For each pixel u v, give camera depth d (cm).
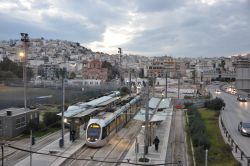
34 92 7956
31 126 3800
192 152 3019
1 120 3566
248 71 4853
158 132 4069
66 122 4175
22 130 3741
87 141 3253
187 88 11788
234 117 5262
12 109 3966
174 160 2812
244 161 2570
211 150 2930
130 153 3047
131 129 4325
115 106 4862
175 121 4962
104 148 3275
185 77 19712
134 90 9756
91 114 4281
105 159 2856
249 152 2903
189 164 2689
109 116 3753
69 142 3419
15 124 3597
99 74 14975
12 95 6938
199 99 7594
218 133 3812
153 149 3203
